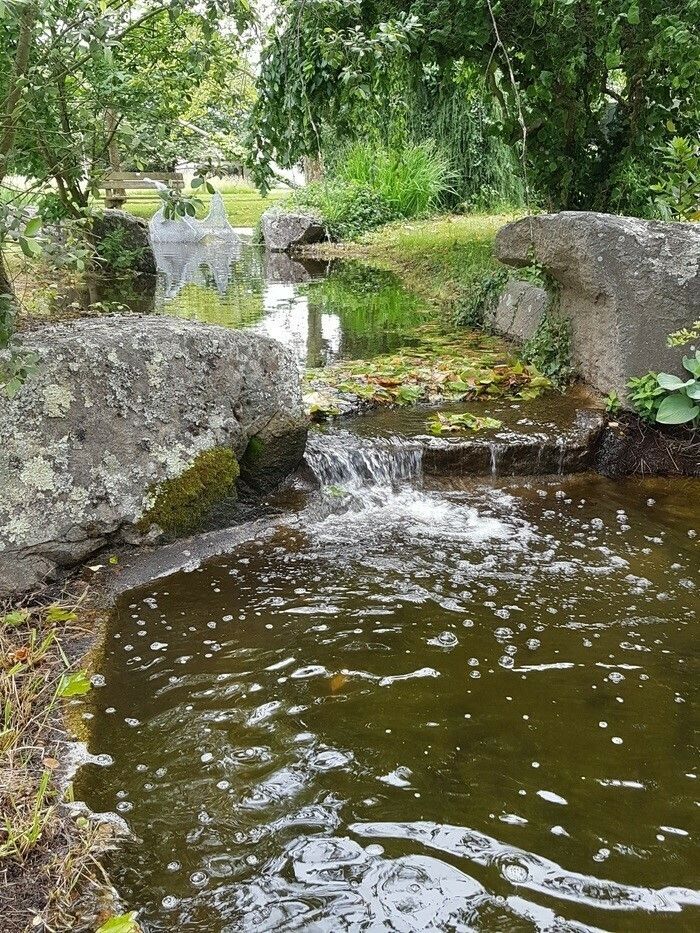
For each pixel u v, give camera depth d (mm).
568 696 2600
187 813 2105
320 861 1967
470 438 4492
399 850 2000
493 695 2598
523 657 2803
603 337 4965
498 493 4258
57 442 3166
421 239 11953
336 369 5820
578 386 5332
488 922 1814
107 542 3342
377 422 4785
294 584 3285
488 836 2045
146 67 6137
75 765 2248
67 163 4574
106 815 2086
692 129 6254
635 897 1881
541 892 1889
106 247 10875
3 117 3336
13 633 2850
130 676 2674
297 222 15445
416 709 2525
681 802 2168
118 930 1698
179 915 1818
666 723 2480
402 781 2227
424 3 5941
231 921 1809
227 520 3707
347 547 3623
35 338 3264
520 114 5691
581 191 6730
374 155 15945
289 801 2152
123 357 3348
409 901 1862
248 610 3086
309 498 4016
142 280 10938
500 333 7012
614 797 2180
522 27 6082
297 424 3938
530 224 5391
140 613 3053
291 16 5293
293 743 2369
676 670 2748
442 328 7461
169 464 3477
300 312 8297
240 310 8359
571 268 5000
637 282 4676
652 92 6082
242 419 3752
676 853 2004
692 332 4605
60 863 1903
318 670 2715
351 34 4969
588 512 4039
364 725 2451
